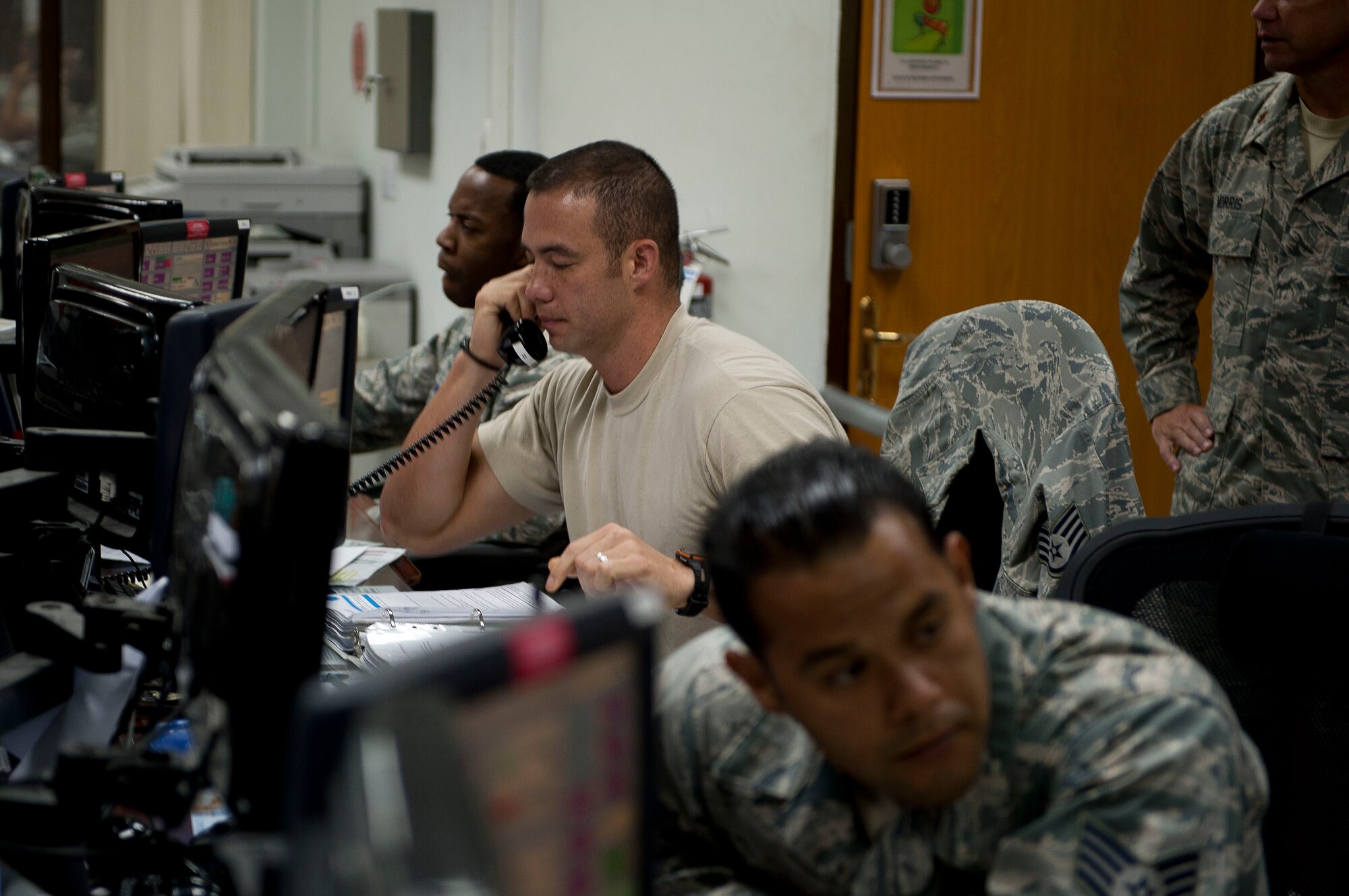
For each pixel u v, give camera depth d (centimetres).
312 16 603
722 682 94
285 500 76
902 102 338
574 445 189
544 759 56
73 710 112
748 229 341
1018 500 184
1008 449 188
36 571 137
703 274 337
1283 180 230
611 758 59
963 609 78
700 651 99
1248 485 240
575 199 170
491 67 337
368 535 229
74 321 145
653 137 333
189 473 103
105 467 139
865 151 338
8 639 131
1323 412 229
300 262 467
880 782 78
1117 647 86
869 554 74
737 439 165
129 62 588
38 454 139
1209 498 247
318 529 78
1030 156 347
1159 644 87
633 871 60
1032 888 80
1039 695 85
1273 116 232
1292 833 115
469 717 54
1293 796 115
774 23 331
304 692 79
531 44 324
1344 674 113
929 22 336
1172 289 258
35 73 584
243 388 85
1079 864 79
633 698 60
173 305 136
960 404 194
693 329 178
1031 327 193
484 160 267
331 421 79
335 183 496
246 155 502
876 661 75
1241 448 241
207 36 589
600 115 330
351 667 149
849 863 91
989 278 350
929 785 77
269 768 80
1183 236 253
